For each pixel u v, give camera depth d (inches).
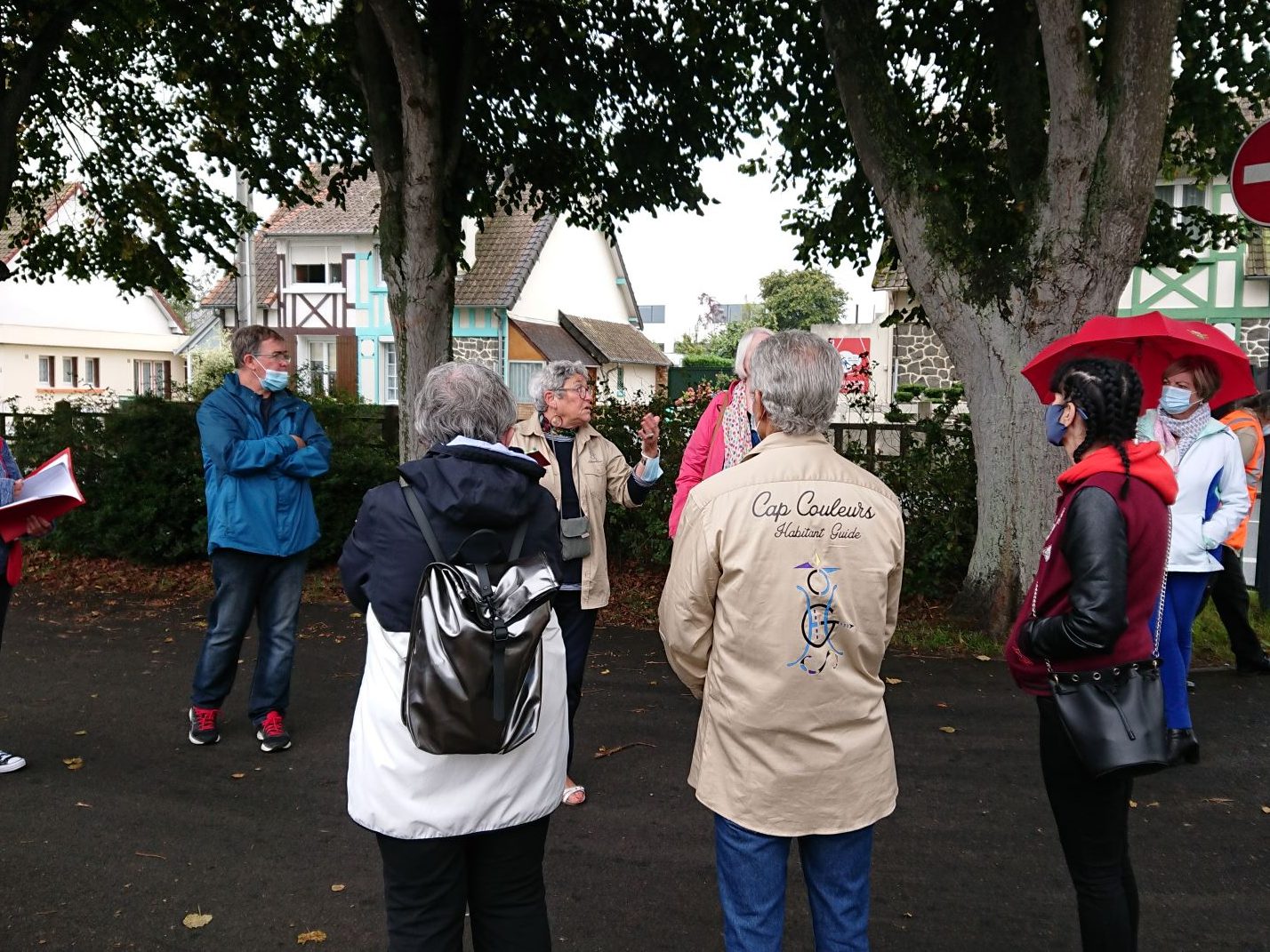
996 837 143.3
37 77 314.0
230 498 168.4
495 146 353.4
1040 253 229.8
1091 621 84.6
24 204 418.6
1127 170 218.2
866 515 85.0
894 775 88.7
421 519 82.9
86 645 245.4
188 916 120.3
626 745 180.7
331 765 169.9
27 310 1302.9
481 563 83.7
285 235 1165.1
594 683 218.1
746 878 85.1
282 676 176.6
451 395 88.0
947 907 124.0
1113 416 90.9
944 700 203.8
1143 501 89.0
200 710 177.8
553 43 326.0
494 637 78.4
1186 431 160.1
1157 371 157.2
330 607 286.4
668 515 300.2
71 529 332.5
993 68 306.5
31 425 355.3
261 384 174.2
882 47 253.4
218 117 356.2
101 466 332.2
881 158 248.1
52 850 137.9
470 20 290.7
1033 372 147.3
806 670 83.0
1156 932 117.7
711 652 88.0
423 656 77.7
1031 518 239.6
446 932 84.1
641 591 297.9
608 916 122.0
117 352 1453.0
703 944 116.0
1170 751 88.6
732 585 83.6
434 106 271.3
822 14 257.3
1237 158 177.0
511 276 1126.4
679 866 135.0
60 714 194.9
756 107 347.6
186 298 445.4
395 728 81.7
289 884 129.0
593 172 368.5
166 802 154.4
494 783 83.0
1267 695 204.4
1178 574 160.6
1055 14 213.6
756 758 84.3
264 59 349.1
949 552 273.1
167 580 314.8
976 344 241.0
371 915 121.7
